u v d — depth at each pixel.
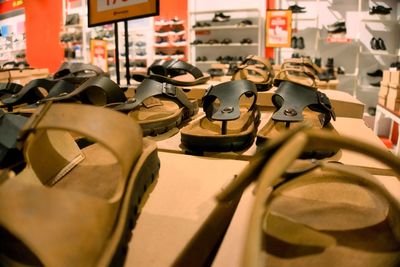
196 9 4.60
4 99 1.00
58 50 5.61
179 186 0.54
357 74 3.85
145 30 4.78
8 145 0.51
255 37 4.40
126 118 0.42
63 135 0.54
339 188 0.51
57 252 0.30
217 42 4.36
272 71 1.37
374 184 0.40
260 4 4.31
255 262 0.24
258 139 0.68
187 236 0.41
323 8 4.12
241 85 0.81
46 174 0.49
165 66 1.29
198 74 1.34
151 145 0.51
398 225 0.39
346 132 0.84
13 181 0.34
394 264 0.34
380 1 3.95
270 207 0.45
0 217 0.31
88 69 1.11
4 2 6.26
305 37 4.21
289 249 0.37
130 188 0.39
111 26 4.82
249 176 0.32
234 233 0.40
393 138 3.41
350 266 0.34
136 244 0.39
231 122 0.86
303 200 0.48
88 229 0.32
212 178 0.57
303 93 0.78
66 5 5.31
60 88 0.87
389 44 4.03
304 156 0.59
